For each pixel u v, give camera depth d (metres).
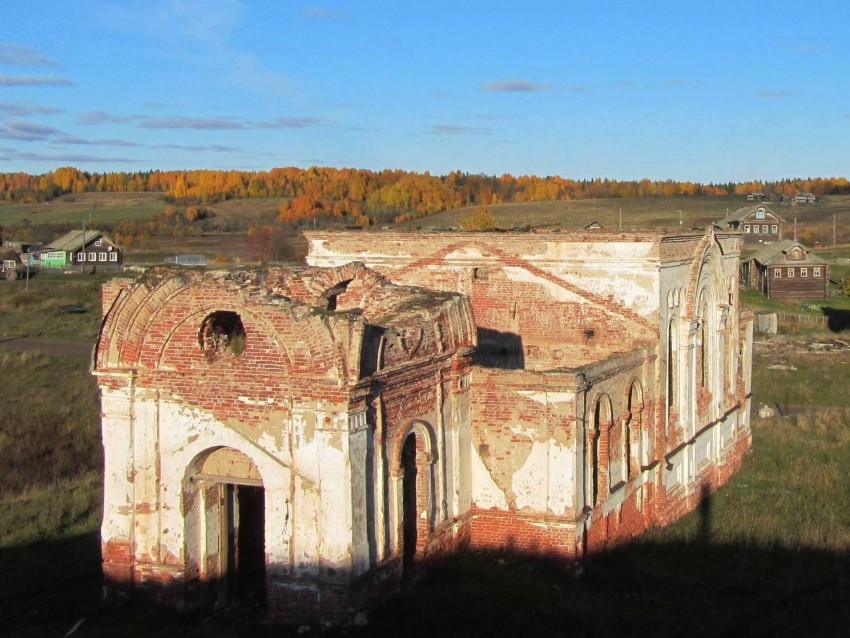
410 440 20.00
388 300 20.64
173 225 129.75
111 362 18.19
